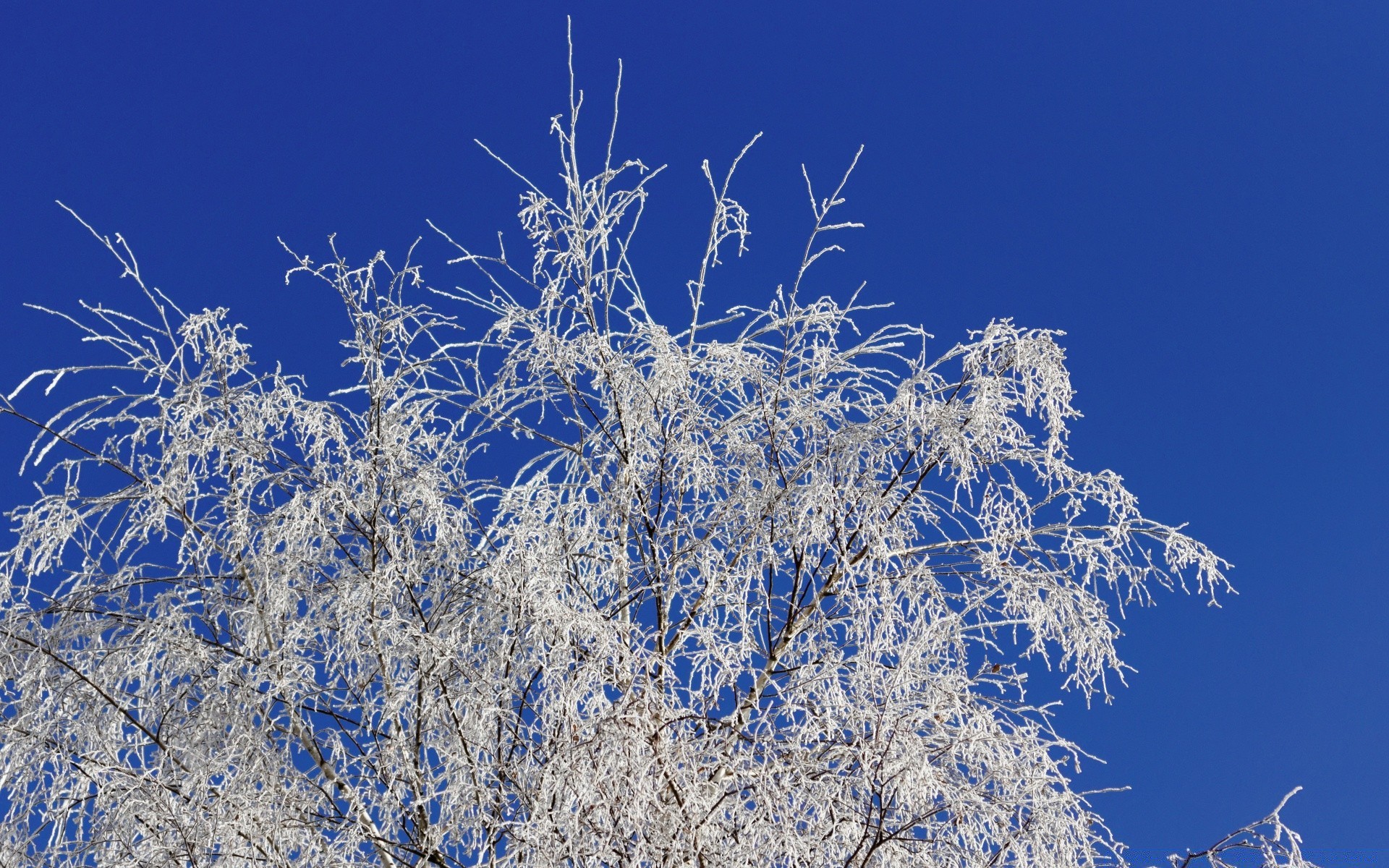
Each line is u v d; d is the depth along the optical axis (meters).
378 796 4.10
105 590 4.19
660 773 3.72
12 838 3.95
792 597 4.63
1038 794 3.96
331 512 4.27
